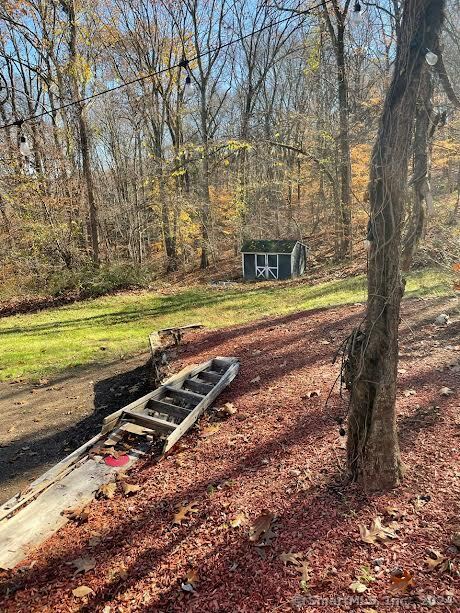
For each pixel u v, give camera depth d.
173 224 22.58
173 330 8.62
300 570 2.43
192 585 2.52
